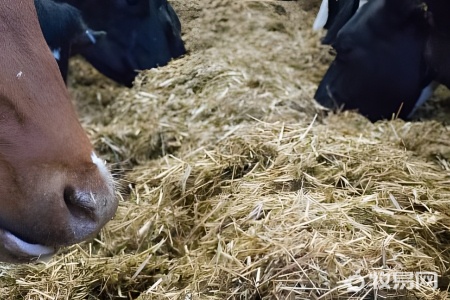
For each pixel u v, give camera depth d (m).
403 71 1.73
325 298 1.05
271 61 1.99
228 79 1.81
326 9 1.78
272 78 1.89
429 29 1.66
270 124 1.55
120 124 1.80
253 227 1.22
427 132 1.69
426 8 1.64
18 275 1.30
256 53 1.98
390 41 1.72
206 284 1.14
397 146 1.61
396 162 1.44
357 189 1.35
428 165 1.47
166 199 1.43
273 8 2.05
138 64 1.66
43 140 0.94
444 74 1.69
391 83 1.75
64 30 1.44
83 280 1.27
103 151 1.73
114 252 1.38
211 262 1.20
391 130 1.71
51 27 1.40
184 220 1.39
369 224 1.23
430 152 1.62
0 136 0.93
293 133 1.51
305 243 1.12
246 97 1.75
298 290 1.06
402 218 1.24
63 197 0.94
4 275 1.30
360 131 1.69
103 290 1.27
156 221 1.40
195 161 1.49
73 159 0.96
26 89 0.95
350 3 1.77
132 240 1.38
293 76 1.96
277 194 1.33
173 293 1.16
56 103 0.97
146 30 1.59
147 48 1.61
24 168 0.94
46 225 0.95
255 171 1.43
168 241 1.38
